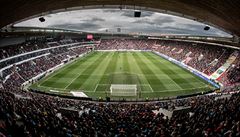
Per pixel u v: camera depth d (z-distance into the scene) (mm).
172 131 14266
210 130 13273
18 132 12898
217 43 66312
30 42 70875
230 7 18312
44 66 61000
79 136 13914
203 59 67125
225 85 45250
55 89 43062
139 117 19203
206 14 25062
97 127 16031
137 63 73375
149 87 44281
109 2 25375
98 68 63969
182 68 65062
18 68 51188
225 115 16484
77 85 45750
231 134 11969
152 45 123625
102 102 34469
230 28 29828
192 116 18297
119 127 15812
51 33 77875
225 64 56344
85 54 99250
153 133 13891
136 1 24375
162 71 60062
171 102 31609
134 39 145125
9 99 21766
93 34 126312
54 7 26188
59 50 84188
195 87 44562
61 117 20234
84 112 22203
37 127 14523
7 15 23688
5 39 56594
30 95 32688
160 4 24719
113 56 92500
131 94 39219
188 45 91875
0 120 14312
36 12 27438
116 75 54562
